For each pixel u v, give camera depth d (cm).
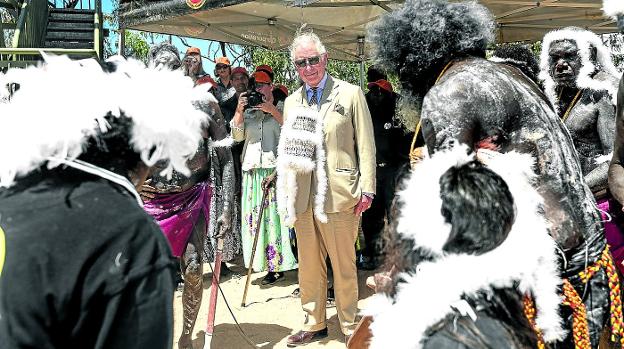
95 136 133
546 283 151
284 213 405
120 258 120
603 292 207
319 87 399
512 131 206
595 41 337
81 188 127
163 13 605
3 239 118
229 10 716
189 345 387
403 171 158
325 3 716
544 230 161
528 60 240
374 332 139
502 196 128
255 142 558
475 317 122
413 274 134
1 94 145
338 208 391
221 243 392
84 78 139
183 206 366
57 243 118
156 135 139
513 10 795
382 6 723
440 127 203
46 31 976
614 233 271
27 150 128
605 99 324
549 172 204
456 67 213
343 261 404
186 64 575
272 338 441
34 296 113
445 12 219
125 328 119
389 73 235
